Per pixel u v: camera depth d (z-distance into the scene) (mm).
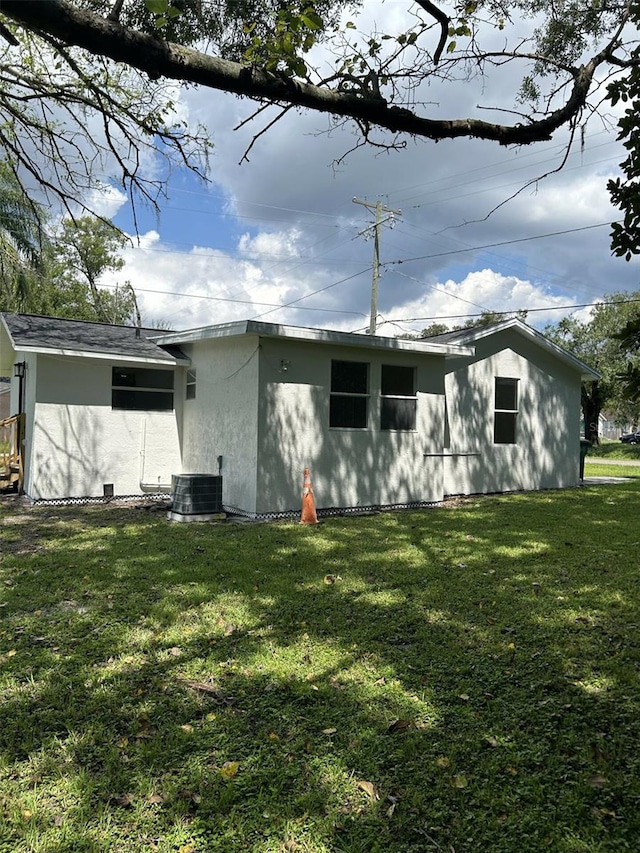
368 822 2299
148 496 11117
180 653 3848
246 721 3018
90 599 4934
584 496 12375
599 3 3832
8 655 3807
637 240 2598
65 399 10352
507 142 2875
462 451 12344
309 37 2324
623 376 2305
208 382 10516
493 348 12828
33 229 12961
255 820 2299
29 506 10062
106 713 3100
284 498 9289
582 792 2480
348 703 3217
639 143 2580
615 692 3369
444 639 4121
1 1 1631
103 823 2275
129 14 3426
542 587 5383
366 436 10188
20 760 2686
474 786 2516
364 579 5613
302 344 9453
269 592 5156
